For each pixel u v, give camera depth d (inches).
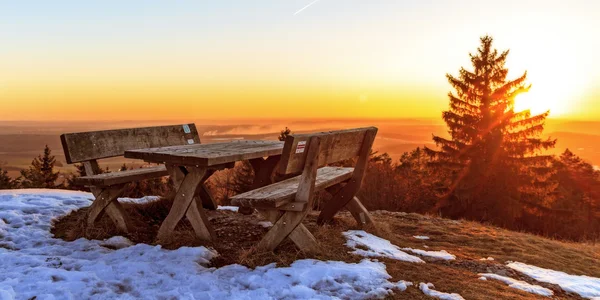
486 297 119.0
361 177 183.3
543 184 955.3
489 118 1017.5
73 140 177.9
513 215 908.0
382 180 577.0
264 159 215.8
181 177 161.3
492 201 911.0
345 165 858.8
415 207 637.9
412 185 785.6
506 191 919.0
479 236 209.5
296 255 142.4
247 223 191.5
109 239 162.1
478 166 954.7
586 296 136.8
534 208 932.6
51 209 200.1
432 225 229.9
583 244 275.4
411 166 984.3
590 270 173.8
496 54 1054.4
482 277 139.9
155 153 156.9
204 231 160.9
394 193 565.0
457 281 131.6
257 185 215.8
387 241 177.8
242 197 139.8
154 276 125.6
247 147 189.5
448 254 168.2
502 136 980.6
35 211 196.4
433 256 162.2
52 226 181.3
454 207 914.1
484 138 981.8
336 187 193.3
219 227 182.9
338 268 129.3
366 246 160.6
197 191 160.2
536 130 1011.9
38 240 160.4
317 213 225.0
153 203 202.7
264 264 136.5
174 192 207.3
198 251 145.8
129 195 276.5
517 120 1026.1
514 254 180.4
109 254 147.1
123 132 205.0
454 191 933.2
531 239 218.1
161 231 163.2
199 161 147.8
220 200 444.5
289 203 140.9
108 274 126.0
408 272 135.6
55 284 114.8
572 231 974.4
